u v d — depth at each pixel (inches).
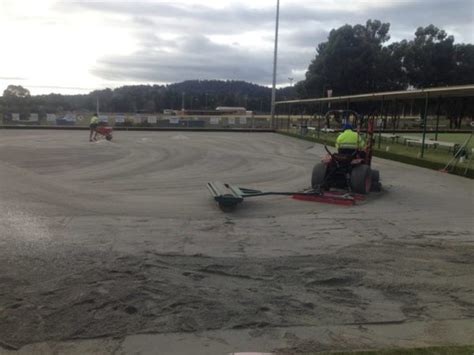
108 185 459.2
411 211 351.3
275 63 1590.8
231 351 142.7
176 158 701.3
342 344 147.6
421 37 2114.9
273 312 170.1
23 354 140.5
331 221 316.2
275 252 243.3
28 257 226.5
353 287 195.9
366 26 2075.5
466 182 502.9
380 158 763.4
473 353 136.4
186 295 182.9
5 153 721.0
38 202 370.9
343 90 2009.1
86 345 145.9
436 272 214.7
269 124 1713.8
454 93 669.9
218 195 341.7
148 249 245.1
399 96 813.9
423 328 159.9
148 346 145.5
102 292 183.5
